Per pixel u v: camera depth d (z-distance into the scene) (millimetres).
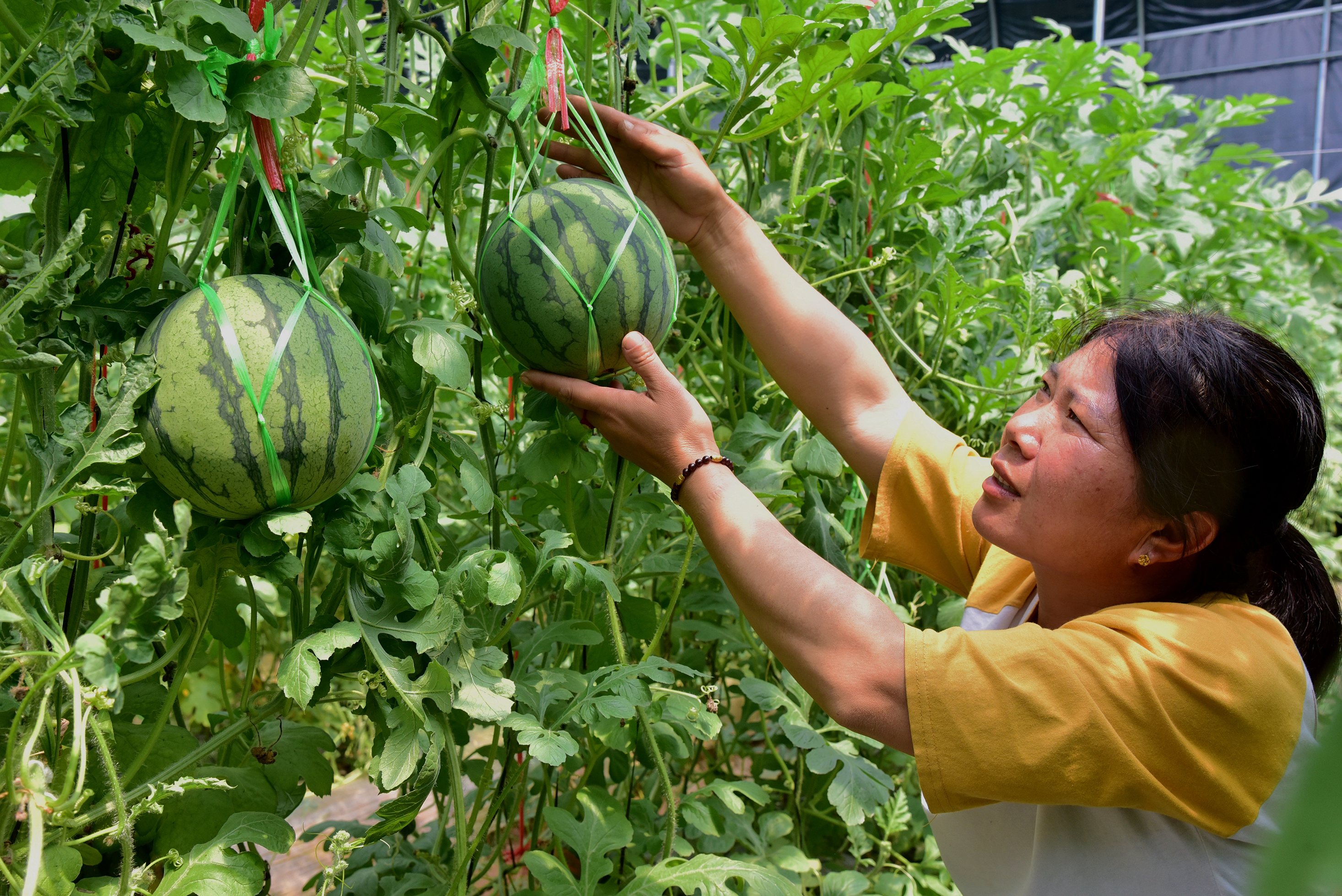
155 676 1229
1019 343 2141
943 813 1224
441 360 1145
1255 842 1051
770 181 1971
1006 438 1186
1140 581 1189
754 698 1602
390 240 1152
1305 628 1189
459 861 1183
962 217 1997
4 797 819
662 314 1166
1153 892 1109
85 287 970
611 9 1480
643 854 1651
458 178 1383
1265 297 3850
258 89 903
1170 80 9039
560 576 1221
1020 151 2779
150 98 964
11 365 854
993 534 1196
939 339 2070
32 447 860
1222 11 8320
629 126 1343
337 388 884
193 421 829
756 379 2002
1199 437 1030
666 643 2096
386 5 1264
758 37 1376
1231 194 3727
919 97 2023
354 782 2572
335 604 1167
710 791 1446
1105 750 1002
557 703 1504
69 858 877
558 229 1094
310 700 1069
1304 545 1215
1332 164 8500
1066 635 1060
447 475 2291
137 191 1063
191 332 838
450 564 1516
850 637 1089
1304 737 1020
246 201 966
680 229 1452
